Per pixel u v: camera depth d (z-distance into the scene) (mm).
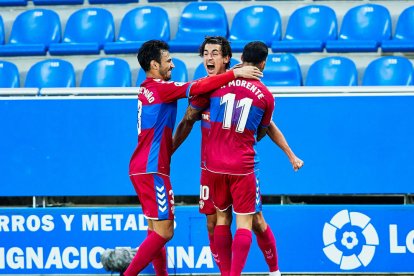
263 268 20031
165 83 16344
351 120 19750
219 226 16672
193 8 27859
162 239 16594
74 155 20266
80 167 20266
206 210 17031
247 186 16078
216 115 16156
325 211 19812
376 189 19781
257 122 16172
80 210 20188
